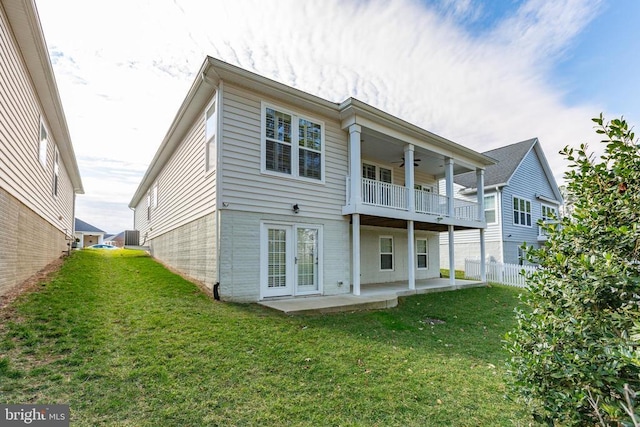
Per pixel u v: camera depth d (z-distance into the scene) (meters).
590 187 2.68
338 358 4.38
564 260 2.45
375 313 7.04
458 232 19.39
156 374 3.49
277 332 5.07
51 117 9.23
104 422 2.68
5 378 3.11
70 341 4.05
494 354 5.13
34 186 7.59
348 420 3.00
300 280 8.10
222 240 6.83
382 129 9.40
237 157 7.17
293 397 3.33
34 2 5.30
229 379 3.57
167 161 12.98
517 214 18.61
